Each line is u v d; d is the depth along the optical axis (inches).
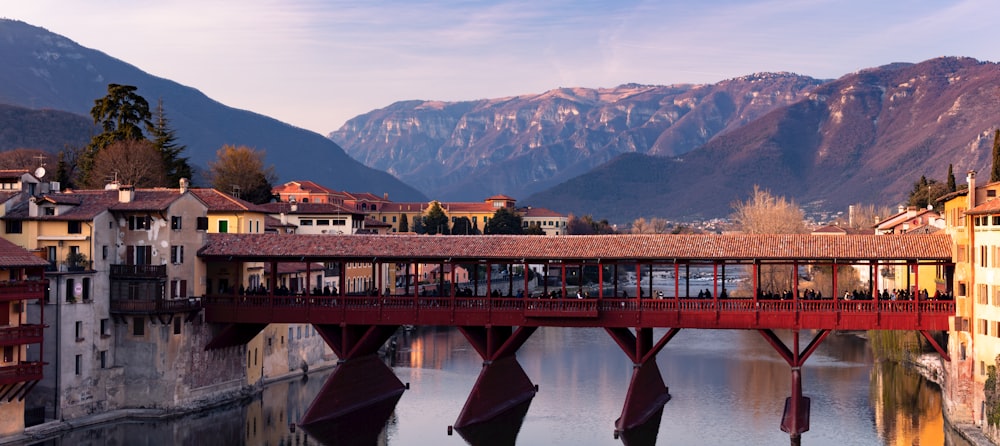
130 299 3595.0
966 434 3189.0
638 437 3408.0
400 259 3690.9
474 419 3577.8
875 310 3408.0
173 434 3398.1
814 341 3447.3
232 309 3767.2
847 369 4761.3
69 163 7071.9
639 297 3555.6
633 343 3811.5
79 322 3442.4
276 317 3752.5
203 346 3784.5
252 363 4168.3
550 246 3641.7
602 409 3887.8
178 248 3698.3
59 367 3339.1
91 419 3476.9
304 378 4527.6
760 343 5782.5
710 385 4375.0
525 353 5467.5
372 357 4015.8
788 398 3774.6
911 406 3841.0
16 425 3120.1
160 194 3742.6
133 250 3661.4
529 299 3597.4
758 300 3464.6
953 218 3567.9
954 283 3420.3
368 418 3713.1
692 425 3580.2
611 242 3629.4
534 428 3550.7
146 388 3641.7
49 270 3385.8
